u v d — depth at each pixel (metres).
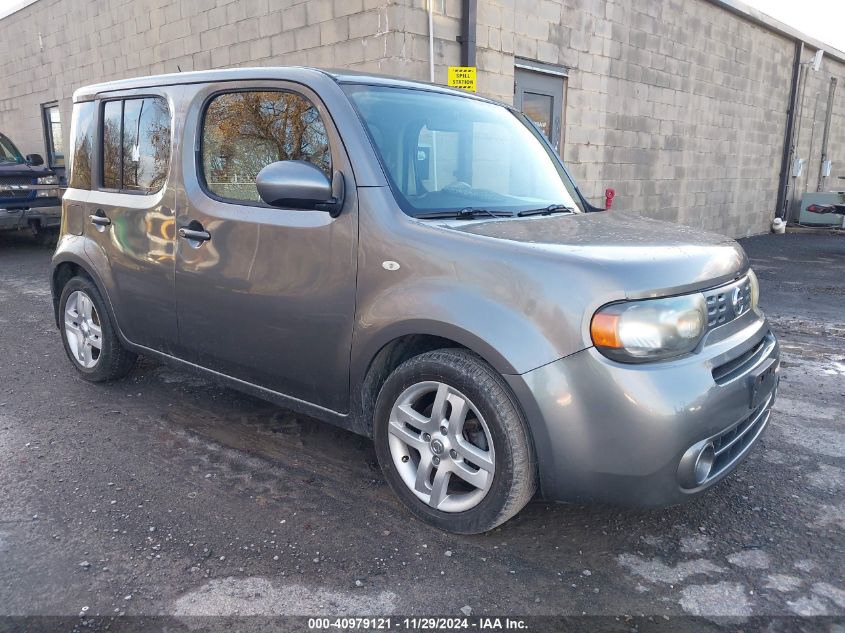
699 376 2.38
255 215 3.15
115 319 4.08
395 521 2.87
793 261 11.09
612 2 9.81
